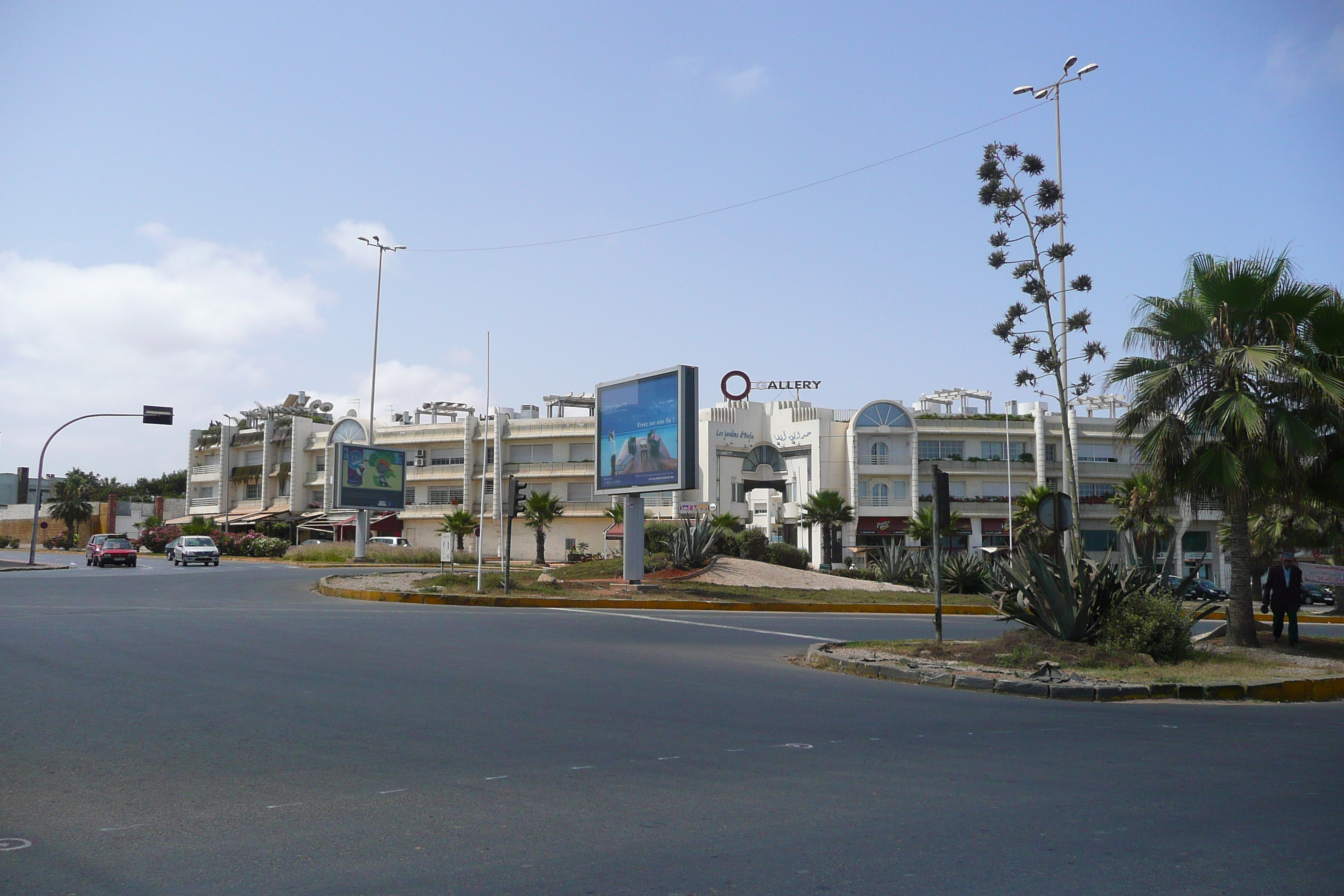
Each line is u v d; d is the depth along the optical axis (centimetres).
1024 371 1962
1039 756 740
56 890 421
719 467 6731
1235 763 723
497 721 833
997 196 1966
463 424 7344
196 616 1827
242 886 427
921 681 1221
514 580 3044
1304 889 436
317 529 7344
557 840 496
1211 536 6512
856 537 6494
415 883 431
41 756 674
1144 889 433
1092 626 1405
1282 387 1548
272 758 679
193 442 8838
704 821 535
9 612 1878
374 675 1096
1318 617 3189
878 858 471
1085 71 2689
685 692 1038
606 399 3006
